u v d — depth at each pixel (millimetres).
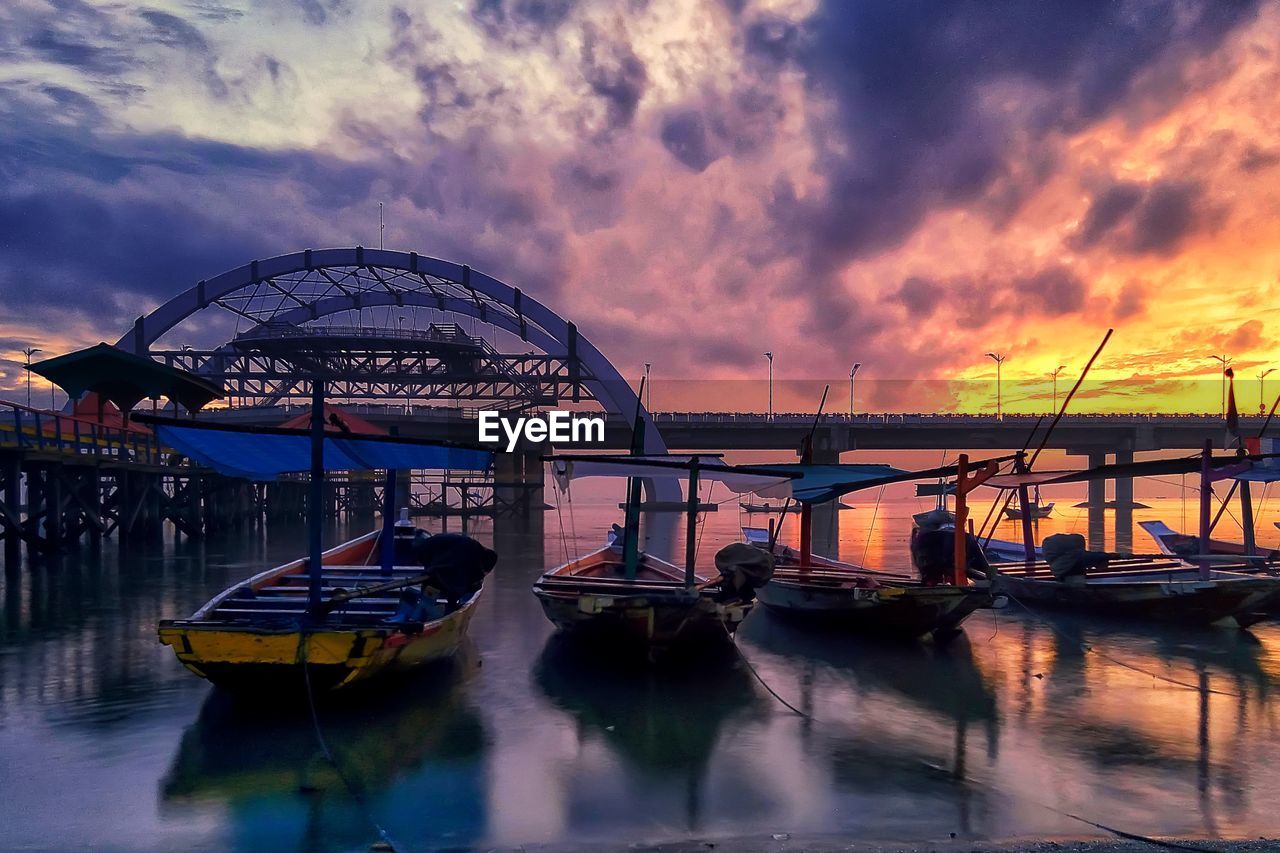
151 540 35188
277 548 33438
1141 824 6930
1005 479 15438
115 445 32594
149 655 13477
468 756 8664
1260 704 10758
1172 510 91625
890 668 12773
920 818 7070
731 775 8133
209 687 11430
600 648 13367
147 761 8500
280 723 9781
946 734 9492
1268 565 18406
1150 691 11438
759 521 66250
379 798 7543
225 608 11172
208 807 7355
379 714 10188
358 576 14539
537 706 10570
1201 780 8008
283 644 9148
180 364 78938
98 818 7113
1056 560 17234
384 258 77812
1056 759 8602
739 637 15125
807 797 7559
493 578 25000
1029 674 12367
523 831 6805
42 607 18422
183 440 10883
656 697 11055
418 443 11664
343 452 11641
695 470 12562
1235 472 16750
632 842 6582
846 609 14523
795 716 10164
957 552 14531
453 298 86062
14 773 8172
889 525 60031
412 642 10250
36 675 12109
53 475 28594
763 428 88562
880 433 93688
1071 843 6496
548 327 79750
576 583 14148
